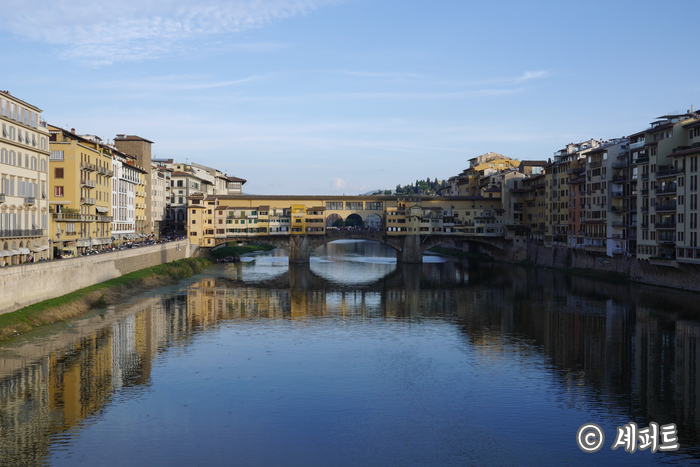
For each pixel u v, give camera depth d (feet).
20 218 269.23
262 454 129.80
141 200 527.81
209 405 157.17
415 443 136.46
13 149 261.44
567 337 234.38
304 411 154.40
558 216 488.44
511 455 130.82
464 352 213.66
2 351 195.93
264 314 285.43
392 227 567.18
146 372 183.52
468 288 378.53
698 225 298.15
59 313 241.55
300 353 211.20
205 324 257.55
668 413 154.61
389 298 339.36
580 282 394.93
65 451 128.47
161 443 133.59
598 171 417.69
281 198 562.66
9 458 124.67
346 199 576.61
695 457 130.62
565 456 130.82
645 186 356.18
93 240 377.91
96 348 206.08
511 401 163.12
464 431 143.33
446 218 569.23
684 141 327.67
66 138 359.66
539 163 609.01
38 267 238.48
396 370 190.90
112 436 136.56
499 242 567.18
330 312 294.05
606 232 404.98
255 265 528.63
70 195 349.61
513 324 261.44
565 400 163.73
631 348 215.72
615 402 162.09
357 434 140.87
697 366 193.77
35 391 163.02
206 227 525.34
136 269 366.02
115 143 536.42
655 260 337.93
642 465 126.21
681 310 278.67
